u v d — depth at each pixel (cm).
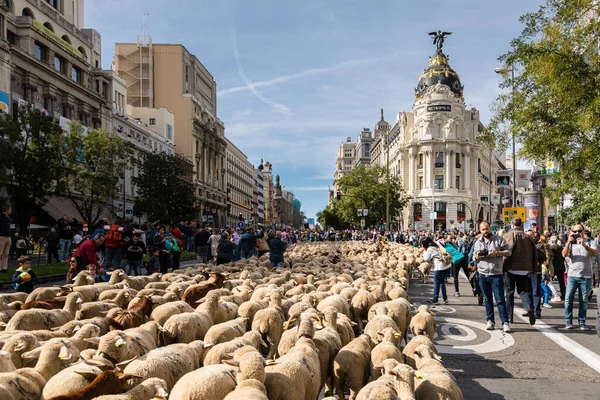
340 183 8019
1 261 1873
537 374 770
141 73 8875
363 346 660
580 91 1557
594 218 1897
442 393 516
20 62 4106
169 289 1047
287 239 4762
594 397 669
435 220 9675
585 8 1546
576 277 1099
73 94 4931
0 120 2819
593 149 1627
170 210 5225
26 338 584
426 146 9869
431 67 10556
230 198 12519
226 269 1554
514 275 1113
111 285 1070
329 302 899
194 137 9200
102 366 501
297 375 536
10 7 4297
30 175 3031
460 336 1029
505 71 1792
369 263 1895
